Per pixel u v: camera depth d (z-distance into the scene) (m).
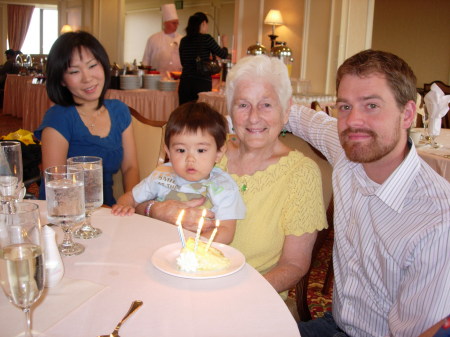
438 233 1.13
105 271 1.12
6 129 7.95
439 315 1.10
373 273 1.33
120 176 2.60
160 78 5.97
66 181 1.20
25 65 8.88
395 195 1.24
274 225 1.57
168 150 1.72
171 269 1.09
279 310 0.96
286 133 1.96
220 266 1.11
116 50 11.23
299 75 6.75
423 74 10.46
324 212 1.58
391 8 10.80
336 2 6.19
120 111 2.43
